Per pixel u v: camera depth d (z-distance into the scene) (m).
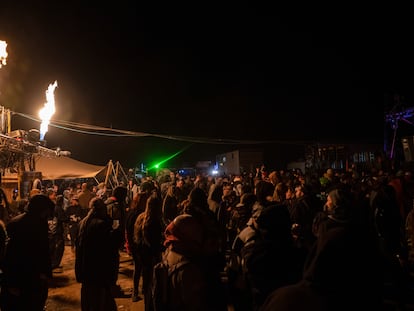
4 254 4.11
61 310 6.31
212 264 3.07
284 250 3.18
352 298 1.67
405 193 7.90
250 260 3.19
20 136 10.47
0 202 5.52
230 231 7.33
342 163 23.17
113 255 5.00
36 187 10.03
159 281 3.00
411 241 6.55
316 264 1.73
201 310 2.84
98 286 4.88
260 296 3.11
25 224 4.26
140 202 6.42
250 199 5.71
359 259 1.75
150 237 5.60
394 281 6.34
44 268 4.29
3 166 10.62
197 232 3.05
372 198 6.77
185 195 9.79
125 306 6.32
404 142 13.52
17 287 4.12
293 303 1.68
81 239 4.95
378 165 14.27
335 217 2.16
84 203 11.72
